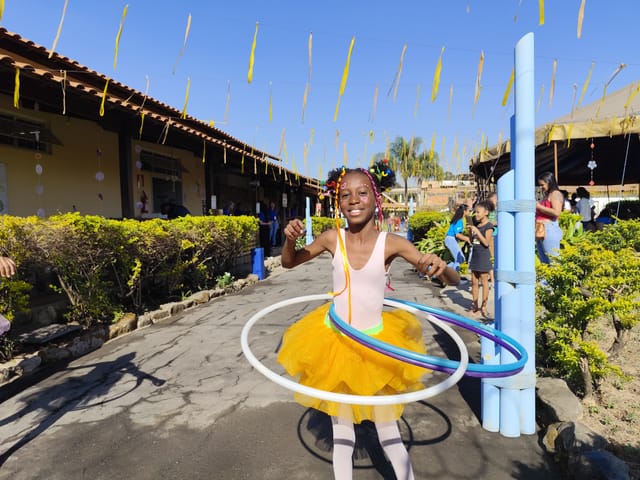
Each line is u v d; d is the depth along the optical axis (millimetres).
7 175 8500
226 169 16547
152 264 7320
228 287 9648
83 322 5984
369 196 2398
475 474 2705
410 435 3205
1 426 3480
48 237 5113
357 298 2408
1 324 3141
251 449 3045
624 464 2369
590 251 3590
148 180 12430
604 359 3270
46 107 8789
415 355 2123
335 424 2432
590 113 9695
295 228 2426
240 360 4914
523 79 2996
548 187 6285
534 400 3189
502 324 3162
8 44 7496
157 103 10539
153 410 3691
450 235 9930
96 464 2910
